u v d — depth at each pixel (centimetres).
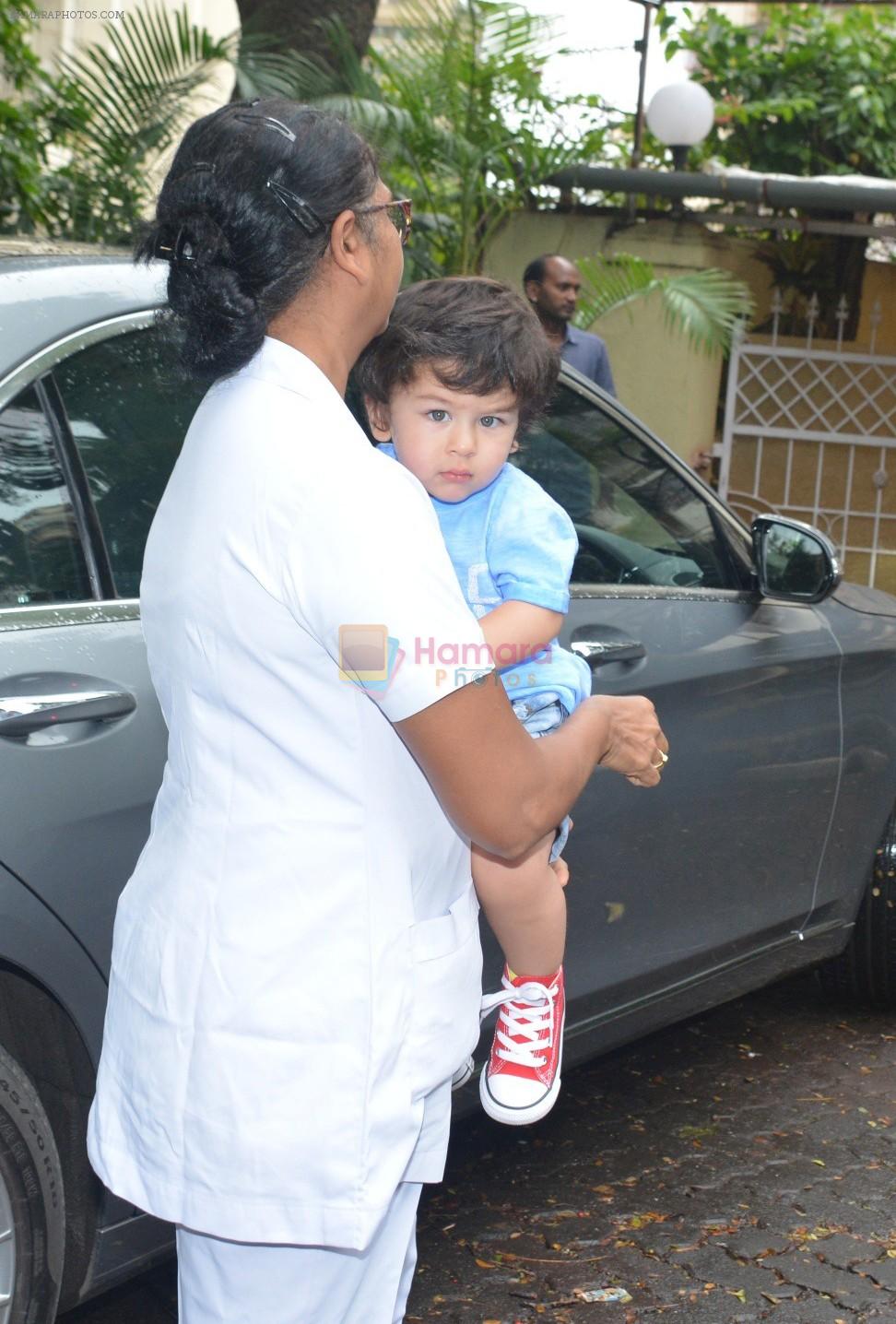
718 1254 283
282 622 133
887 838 387
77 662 204
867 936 393
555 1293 269
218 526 136
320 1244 139
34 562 207
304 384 137
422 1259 280
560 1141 330
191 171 139
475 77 664
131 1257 219
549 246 842
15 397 209
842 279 916
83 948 202
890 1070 374
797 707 334
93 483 218
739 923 331
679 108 795
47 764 197
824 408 876
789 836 341
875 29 927
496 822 141
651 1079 365
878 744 367
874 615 371
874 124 918
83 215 616
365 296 144
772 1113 347
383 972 139
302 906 136
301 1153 137
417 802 142
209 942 138
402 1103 141
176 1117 140
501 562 191
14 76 637
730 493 787
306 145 137
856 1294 270
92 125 621
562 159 717
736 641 315
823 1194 308
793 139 938
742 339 861
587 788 276
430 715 133
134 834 206
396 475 137
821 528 890
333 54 633
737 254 906
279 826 136
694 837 308
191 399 236
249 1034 137
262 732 136
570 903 279
